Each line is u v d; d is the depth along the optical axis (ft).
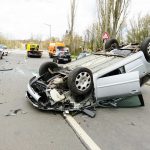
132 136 15.33
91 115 18.76
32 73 47.01
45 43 287.89
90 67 21.67
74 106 19.19
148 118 19.02
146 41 21.57
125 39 106.73
